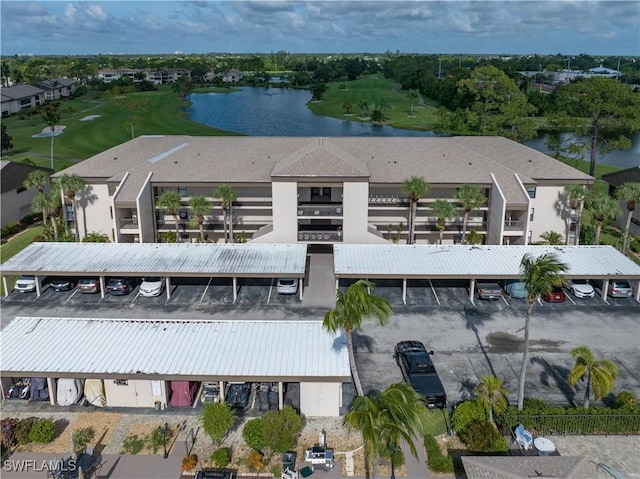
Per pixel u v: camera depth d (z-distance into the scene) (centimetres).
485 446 2961
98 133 14050
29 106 17862
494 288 4831
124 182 5784
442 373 3750
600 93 8888
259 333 3691
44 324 3788
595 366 3128
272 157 6328
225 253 5072
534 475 2467
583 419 3155
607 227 6650
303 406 3322
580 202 5688
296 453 3025
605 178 7075
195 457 2962
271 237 5612
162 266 4809
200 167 6025
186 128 15288
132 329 3731
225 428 2962
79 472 2772
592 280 5203
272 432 2945
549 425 3155
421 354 3716
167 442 3123
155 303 4788
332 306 4722
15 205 6912
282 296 4909
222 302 4803
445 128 15525
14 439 3089
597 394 3106
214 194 5591
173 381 3416
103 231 6150
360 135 14762
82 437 3125
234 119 17425
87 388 3434
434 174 5872
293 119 17625
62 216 6469
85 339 3616
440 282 5178
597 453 3020
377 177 5834
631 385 3619
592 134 10169
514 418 3150
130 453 3039
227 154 6384
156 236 5959
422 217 6041
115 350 3497
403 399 2520
